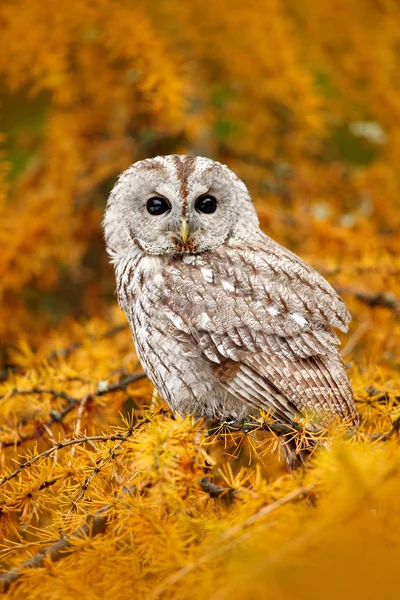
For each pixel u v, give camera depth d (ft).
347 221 43.50
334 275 37.70
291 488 22.58
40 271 44.62
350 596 19.21
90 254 48.62
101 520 24.95
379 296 36.52
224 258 32.48
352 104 51.03
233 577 20.45
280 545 20.66
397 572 19.33
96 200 47.70
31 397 32.32
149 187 33.42
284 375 30.19
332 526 20.25
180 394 31.17
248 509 22.49
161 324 31.40
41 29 46.70
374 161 50.42
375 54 49.73
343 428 25.41
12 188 49.21
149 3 49.98
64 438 29.73
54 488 26.99
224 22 48.37
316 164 49.93
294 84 45.42
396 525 20.25
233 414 31.01
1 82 51.11
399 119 49.03
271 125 50.11
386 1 50.93
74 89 48.01
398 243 41.98
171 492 22.74
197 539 23.94
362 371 32.78
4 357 44.93
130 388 33.99
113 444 26.09
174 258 33.22
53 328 46.24
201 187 32.96
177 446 24.02
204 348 30.63
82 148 48.47
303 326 30.99
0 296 43.29
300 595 19.36
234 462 34.14
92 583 23.08
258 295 31.32
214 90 49.93
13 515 26.71
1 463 31.22
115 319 39.58
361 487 20.40
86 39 48.21
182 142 47.55
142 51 44.32
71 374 32.83
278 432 27.17
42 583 23.08
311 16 50.83
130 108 48.37
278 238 42.73
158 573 23.21
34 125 50.75
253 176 47.62
